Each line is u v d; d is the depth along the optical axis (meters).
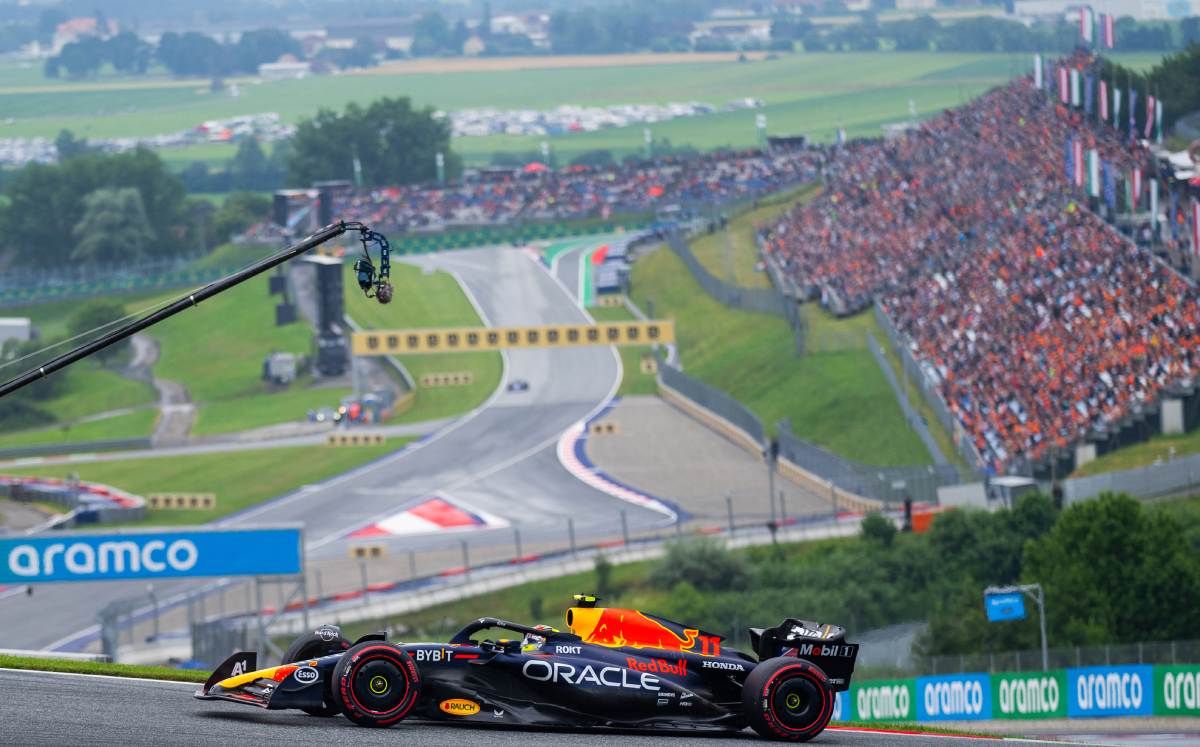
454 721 56.09
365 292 68.75
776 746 56.62
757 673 57.41
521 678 56.84
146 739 50.78
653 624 59.53
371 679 54.53
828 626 59.94
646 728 57.03
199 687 68.00
